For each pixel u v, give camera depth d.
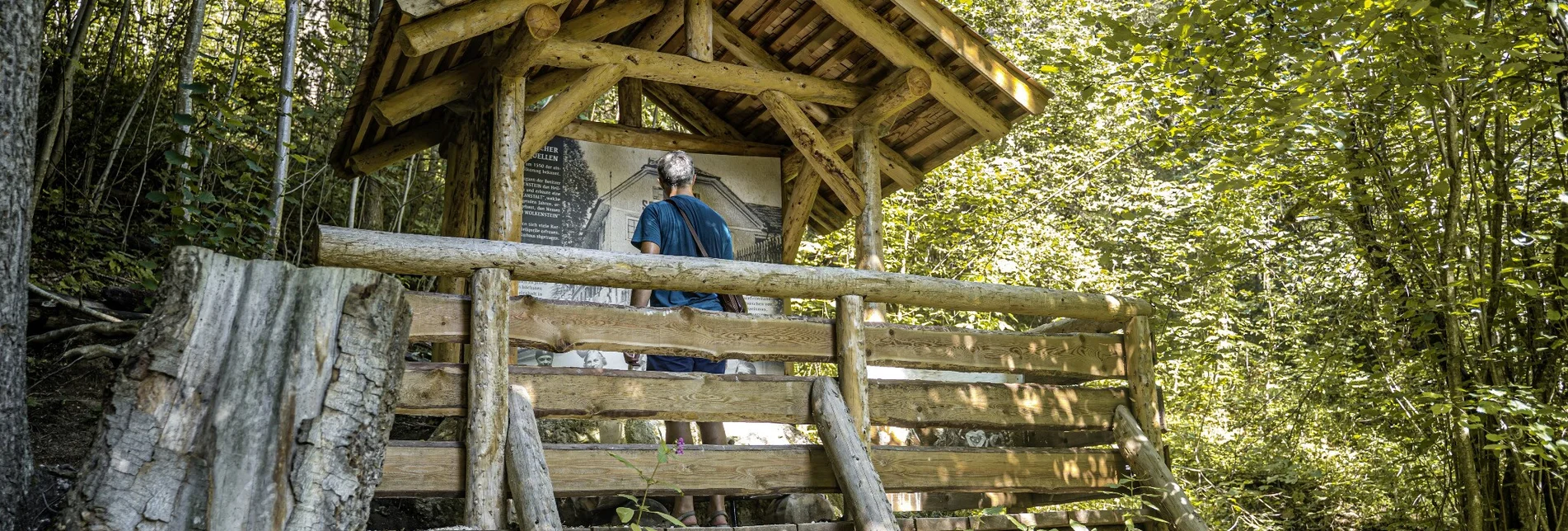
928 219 10.02
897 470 4.23
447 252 3.54
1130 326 4.96
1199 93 6.20
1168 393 11.10
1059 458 4.66
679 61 5.38
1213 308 10.66
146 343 2.30
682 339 3.95
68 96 8.16
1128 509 4.97
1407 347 6.56
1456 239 6.01
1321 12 5.20
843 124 6.09
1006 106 6.00
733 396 4.01
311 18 10.51
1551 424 5.53
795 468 4.02
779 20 5.95
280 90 6.87
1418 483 7.50
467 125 5.61
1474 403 5.57
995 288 4.59
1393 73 5.40
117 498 2.14
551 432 5.82
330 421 2.34
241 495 2.22
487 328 3.50
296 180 9.67
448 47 5.06
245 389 2.31
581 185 5.87
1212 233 8.51
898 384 4.35
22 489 3.28
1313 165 6.51
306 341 2.38
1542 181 6.28
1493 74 5.42
